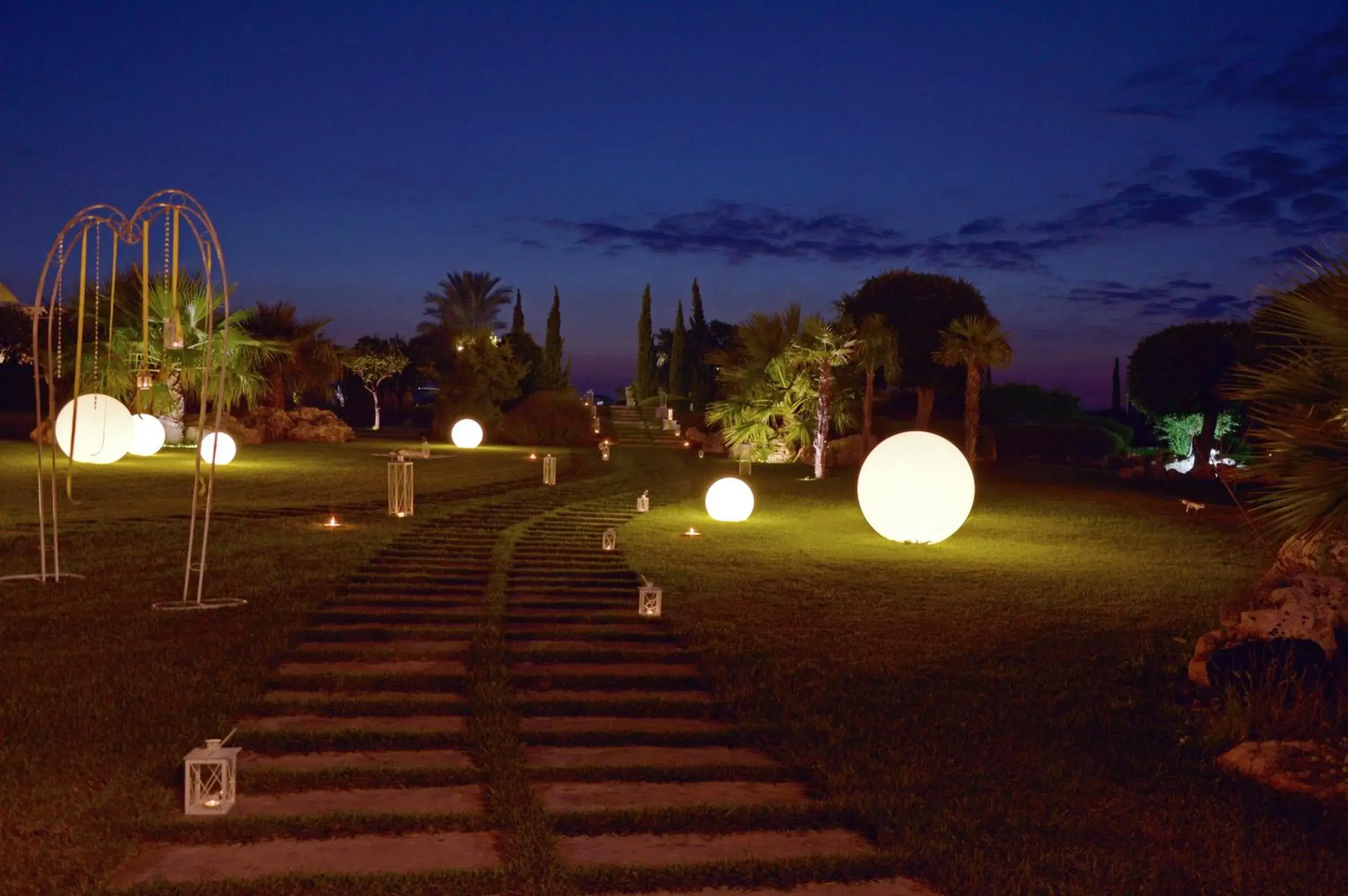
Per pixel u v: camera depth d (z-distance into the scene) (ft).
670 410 200.64
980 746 21.01
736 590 37.93
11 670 24.79
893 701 23.90
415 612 32.63
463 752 20.59
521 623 32.24
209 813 16.81
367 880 14.62
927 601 36.27
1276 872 15.61
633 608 34.83
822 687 25.07
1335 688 22.85
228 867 15.23
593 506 69.31
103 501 61.67
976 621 33.12
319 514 58.34
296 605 32.76
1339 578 26.27
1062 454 137.59
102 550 42.55
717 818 17.25
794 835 16.98
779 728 21.94
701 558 45.96
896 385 144.77
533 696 24.61
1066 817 17.49
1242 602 26.91
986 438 127.85
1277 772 19.31
